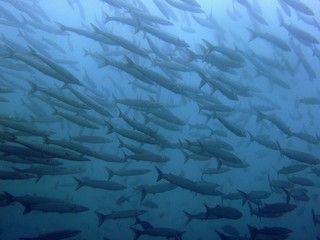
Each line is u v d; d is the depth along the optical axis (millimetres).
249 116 14047
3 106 16234
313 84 20578
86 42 23406
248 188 17625
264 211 8242
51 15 26766
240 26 19969
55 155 6262
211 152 7902
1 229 13266
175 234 7941
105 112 7879
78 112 8812
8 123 6922
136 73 8516
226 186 17266
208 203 15602
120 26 19359
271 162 19016
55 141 6734
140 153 8008
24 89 11484
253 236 7906
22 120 7684
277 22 21703
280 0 12344
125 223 14539
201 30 22141
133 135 7629
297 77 20094
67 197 13250
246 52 12844
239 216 7652
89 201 15766
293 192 9727
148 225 8078
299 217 16234
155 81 7922
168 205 14867
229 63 9406
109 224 14508
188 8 10672
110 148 15594
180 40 9211
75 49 23656
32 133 7160
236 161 7852
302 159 8570
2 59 10516
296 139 19953
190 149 8141
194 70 9492
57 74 7383
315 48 12664
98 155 7621
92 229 14266
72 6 14477
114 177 15172
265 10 21781
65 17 26938
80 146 7020
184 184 7574
